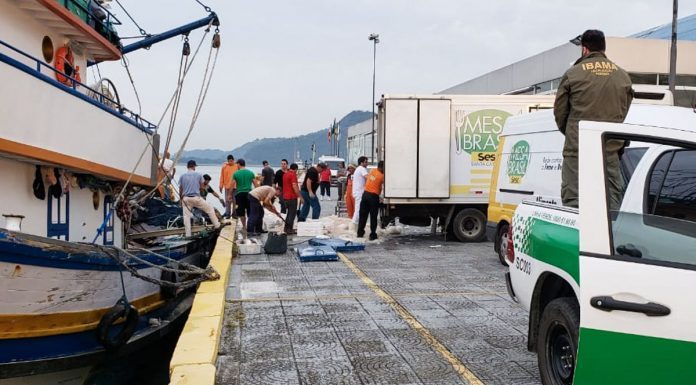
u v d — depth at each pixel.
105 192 10.05
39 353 6.70
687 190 4.45
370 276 10.84
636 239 4.13
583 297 3.94
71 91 7.80
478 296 9.20
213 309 7.49
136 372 9.46
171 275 10.01
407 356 6.39
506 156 12.02
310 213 26.67
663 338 3.81
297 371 5.95
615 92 5.71
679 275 3.91
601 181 4.13
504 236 11.98
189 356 5.73
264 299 8.90
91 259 7.15
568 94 5.86
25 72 6.72
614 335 3.89
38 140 7.01
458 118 15.63
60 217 8.45
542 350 4.82
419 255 13.53
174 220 14.02
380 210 16.41
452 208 15.90
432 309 8.38
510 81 37.50
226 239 13.34
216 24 10.75
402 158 15.49
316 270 11.44
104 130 8.93
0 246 5.89
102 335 7.48
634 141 4.23
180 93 10.00
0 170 6.95
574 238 4.38
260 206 17.47
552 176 10.12
